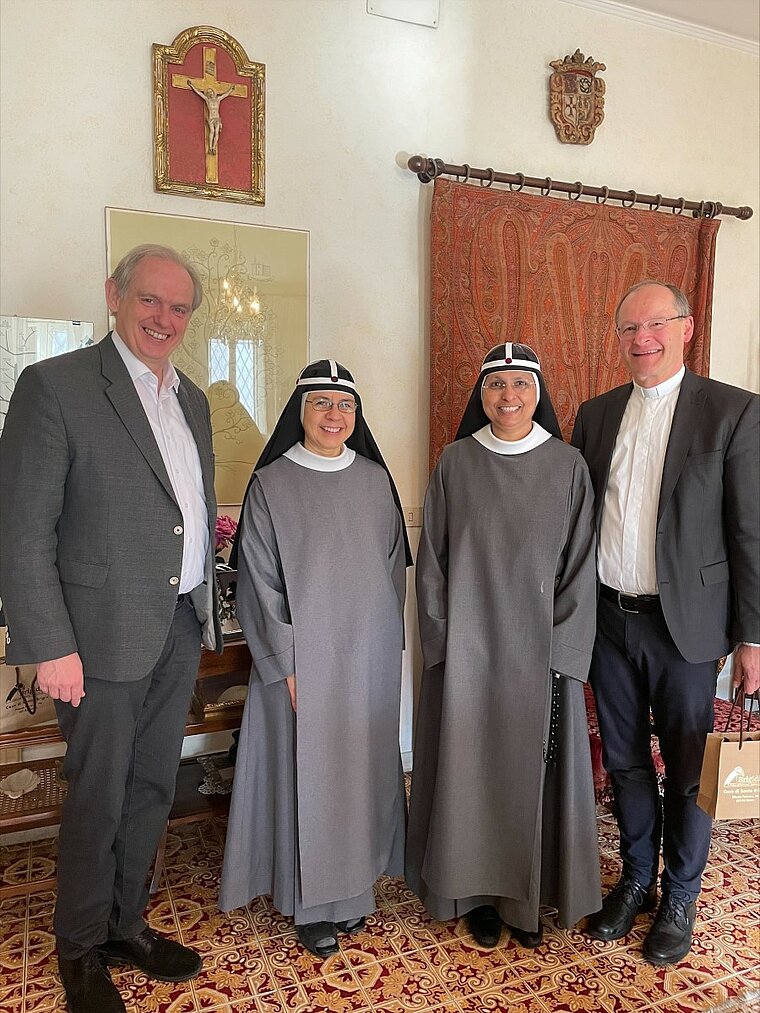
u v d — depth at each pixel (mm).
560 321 2984
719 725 2533
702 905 2135
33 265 2254
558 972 1858
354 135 2652
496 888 1939
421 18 2709
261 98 2473
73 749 1672
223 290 2492
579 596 1886
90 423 1588
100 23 2277
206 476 1838
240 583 1944
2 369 2043
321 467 1962
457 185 2756
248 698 1959
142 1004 1737
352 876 1907
